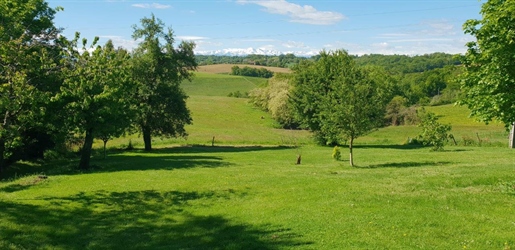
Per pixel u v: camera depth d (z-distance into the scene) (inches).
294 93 2183.8
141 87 1710.1
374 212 514.9
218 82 5526.6
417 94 4087.1
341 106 1023.6
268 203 600.4
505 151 1380.4
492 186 641.0
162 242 450.0
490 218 470.0
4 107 580.1
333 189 669.9
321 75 2032.5
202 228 495.5
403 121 2824.8
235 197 652.7
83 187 749.9
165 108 1836.9
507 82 538.6
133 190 720.3
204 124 3053.6
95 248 433.4
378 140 2287.2
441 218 476.1
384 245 394.9
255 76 6220.5
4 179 918.4
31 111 692.1
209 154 1600.6
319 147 2001.7
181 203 621.9
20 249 422.6
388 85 2972.4
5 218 518.6
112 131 1088.8
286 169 1011.9
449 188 649.0
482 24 559.8
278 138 2406.5
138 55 1813.5
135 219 538.9
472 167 864.9
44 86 896.9
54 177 891.4
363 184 707.4
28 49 732.7
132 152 1708.9
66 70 876.6
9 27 719.7
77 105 938.7
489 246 382.9
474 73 583.8
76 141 1450.5
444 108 3348.9
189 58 1927.9
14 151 1173.7
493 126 2642.7
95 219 537.3
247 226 491.8
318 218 500.7
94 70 928.9
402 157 1280.8
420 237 413.7
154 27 1830.7
